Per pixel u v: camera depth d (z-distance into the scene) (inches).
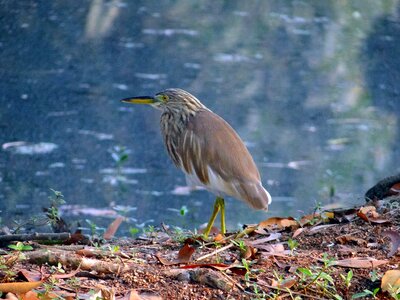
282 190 573.0
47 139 645.9
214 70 829.8
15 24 908.6
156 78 800.3
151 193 551.8
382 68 881.5
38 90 751.7
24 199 532.1
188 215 519.5
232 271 253.4
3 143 635.5
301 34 947.3
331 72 857.5
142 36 901.8
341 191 570.3
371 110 764.6
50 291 230.4
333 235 291.3
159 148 632.4
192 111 354.6
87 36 893.2
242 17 974.4
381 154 655.1
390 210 320.8
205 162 331.9
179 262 261.3
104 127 668.7
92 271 250.1
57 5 953.5
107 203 529.7
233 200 544.7
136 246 299.6
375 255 269.7
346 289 245.0
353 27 981.2
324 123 724.7
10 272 238.2
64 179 571.5
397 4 1045.8
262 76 825.5
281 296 240.7
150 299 234.5
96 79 785.6
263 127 704.4
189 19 953.5
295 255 270.4
